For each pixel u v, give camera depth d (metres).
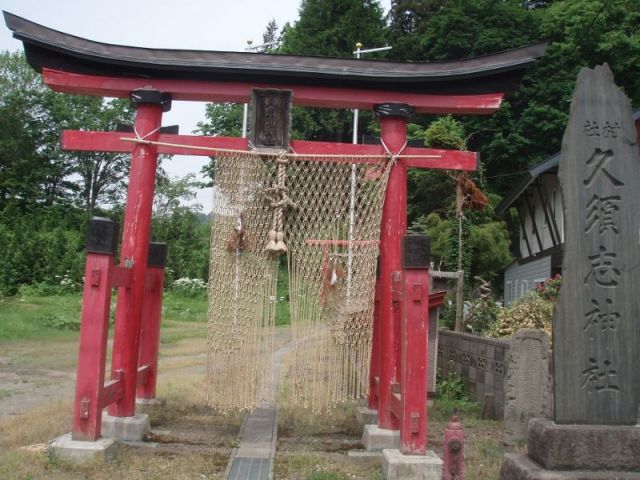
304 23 34.03
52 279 29.36
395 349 7.19
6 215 40.34
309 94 7.52
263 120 7.24
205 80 7.48
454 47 30.77
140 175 7.36
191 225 40.16
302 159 7.25
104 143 7.43
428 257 6.14
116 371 7.14
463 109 7.64
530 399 7.00
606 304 5.18
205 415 8.48
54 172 46.72
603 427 4.97
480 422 8.34
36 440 6.69
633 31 27.98
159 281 8.69
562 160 5.32
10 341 16.41
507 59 7.39
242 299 7.11
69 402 8.89
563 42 29.20
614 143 5.34
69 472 5.70
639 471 4.85
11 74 46.09
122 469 5.88
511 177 29.28
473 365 9.80
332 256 7.13
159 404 8.60
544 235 21.84
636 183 5.32
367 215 7.20
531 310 10.66
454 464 4.86
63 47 7.16
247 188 7.19
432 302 10.05
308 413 8.84
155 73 7.39
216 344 7.07
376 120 7.91
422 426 6.01
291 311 7.10
